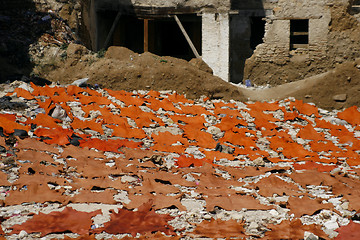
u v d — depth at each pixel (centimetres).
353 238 751
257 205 885
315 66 2538
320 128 1722
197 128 1578
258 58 2577
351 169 1218
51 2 2231
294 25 2808
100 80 2003
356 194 962
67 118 1464
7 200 848
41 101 1603
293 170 1173
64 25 2222
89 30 2508
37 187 891
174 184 1001
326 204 888
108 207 852
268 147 1448
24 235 724
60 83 1980
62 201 865
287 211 873
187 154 1306
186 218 825
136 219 792
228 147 1359
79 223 766
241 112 1819
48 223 763
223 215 848
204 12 2634
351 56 2514
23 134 1222
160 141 1383
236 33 2686
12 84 1738
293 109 1897
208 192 945
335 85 2053
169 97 1888
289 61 2558
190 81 2020
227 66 2636
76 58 2038
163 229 761
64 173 1019
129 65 2045
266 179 1034
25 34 2084
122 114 1611
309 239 730
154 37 2883
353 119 1839
